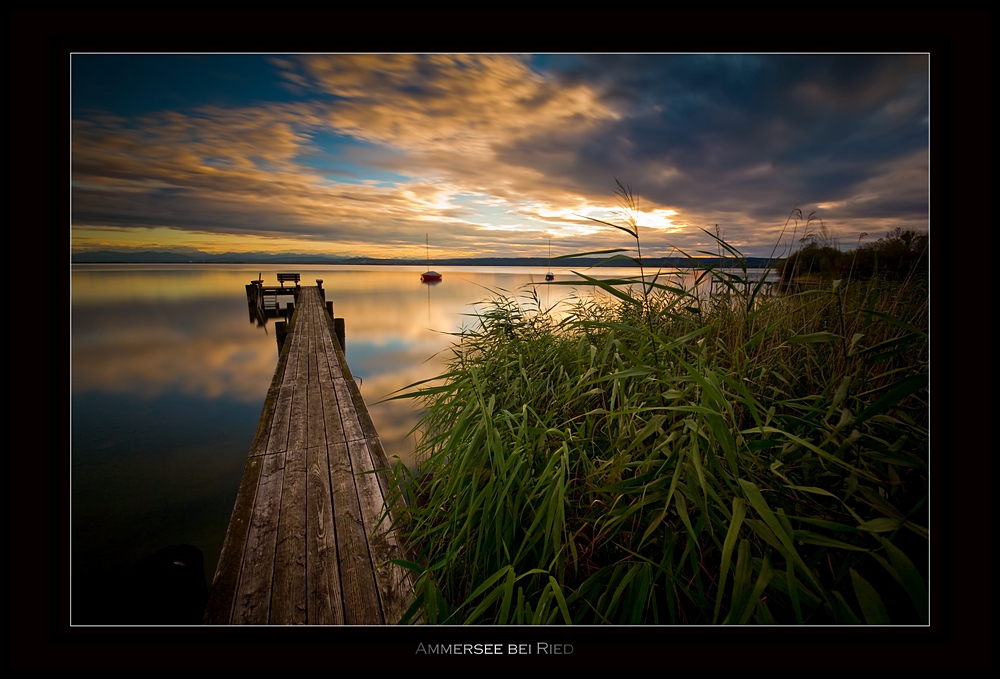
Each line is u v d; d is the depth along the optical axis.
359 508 1.84
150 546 2.95
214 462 4.44
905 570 0.85
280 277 15.77
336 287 26.20
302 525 1.72
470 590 1.32
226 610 1.27
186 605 1.79
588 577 1.21
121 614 1.71
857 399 1.25
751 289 1.49
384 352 10.08
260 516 1.78
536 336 2.34
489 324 2.54
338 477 2.12
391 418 5.96
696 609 1.14
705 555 1.13
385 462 2.28
